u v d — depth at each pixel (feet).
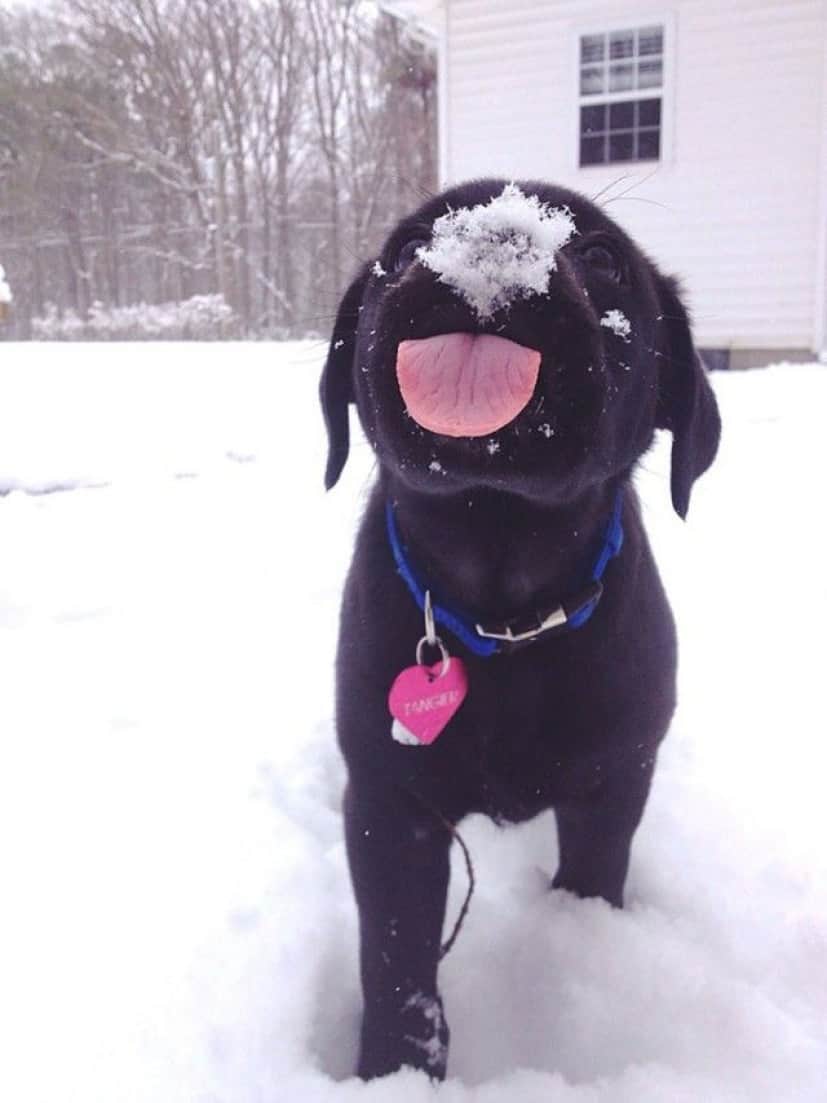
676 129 8.96
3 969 1.46
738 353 9.12
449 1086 1.29
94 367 7.10
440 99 9.66
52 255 25.25
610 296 1.26
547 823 1.98
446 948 1.46
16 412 5.17
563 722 1.34
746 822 1.86
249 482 4.05
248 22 20.95
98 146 22.52
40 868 1.69
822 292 8.73
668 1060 1.36
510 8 9.22
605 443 1.18
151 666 2.48
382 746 1.34
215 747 2.11
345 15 20.74
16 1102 1.25
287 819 1.86
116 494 3.89
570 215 1.27
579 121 9.21
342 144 21.67
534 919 1.64
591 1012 1.45
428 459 1.08
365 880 1.38
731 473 4.10
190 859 1.72
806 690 2.30
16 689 2.35
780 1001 1.45
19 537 3.37
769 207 8.83
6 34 23.76
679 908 1.67
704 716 2.22
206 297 18.37
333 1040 1.47
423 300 0.99
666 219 9.14
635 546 1.43
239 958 1.50
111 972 1.46
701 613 2.73
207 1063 1.31
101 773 1.99
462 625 1.32
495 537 1.28
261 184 21.62
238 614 2.80
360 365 1.37
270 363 7.42
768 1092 1.27
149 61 21.59
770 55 8.61
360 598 1.42
